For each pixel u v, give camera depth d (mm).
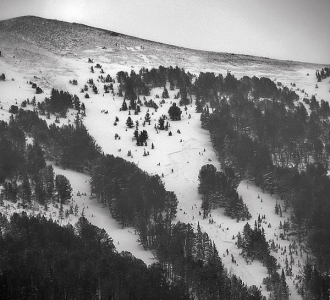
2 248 152625
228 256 189125
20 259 147625
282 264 185500
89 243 166000
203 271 157375
